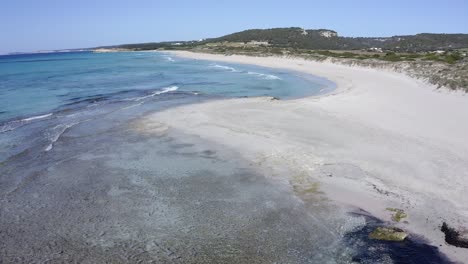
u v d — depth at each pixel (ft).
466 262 29.17
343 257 30.42
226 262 29.94
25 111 86.74
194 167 49.29
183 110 83.87
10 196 41.09
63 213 37.45
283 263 29.81
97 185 43.98
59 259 30.25
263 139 59.52
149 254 30.83
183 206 38.73
